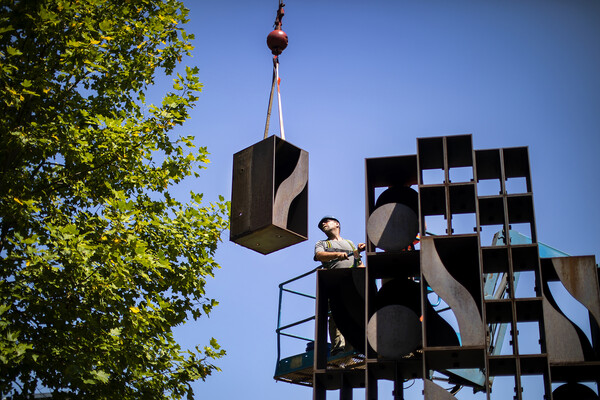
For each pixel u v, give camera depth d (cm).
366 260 782
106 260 882
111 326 913
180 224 1072
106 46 1103
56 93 1027
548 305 729
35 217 965
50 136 959
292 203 607
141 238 1022
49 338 896
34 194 981
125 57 1125
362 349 814
